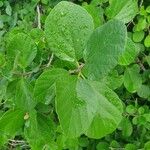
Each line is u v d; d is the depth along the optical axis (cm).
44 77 24
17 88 28
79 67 24
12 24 70
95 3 60
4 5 74
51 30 24
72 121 22
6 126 29
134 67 52
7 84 29
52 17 24
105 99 24
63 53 24
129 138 61
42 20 61
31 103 28
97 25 30
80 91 23
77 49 24
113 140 58
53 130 31
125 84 51
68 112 22
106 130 25
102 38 22
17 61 27
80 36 24
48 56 35
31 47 27
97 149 59
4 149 61
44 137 31
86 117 23
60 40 24
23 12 70
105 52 22
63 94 22
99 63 22
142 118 56
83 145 59
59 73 24
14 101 28
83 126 22
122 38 22
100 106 24
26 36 27
